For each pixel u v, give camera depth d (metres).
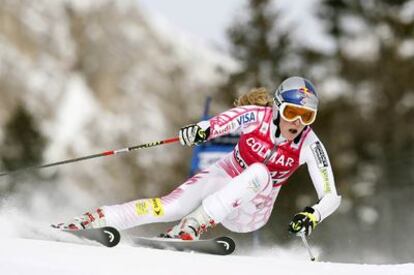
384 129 81.12
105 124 180.88
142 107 179.12
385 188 69.12
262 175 15.30
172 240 14.52
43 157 108.38
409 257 61.75
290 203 65.50
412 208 65.19
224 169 16.86
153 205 15.89
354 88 84.31
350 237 61.03
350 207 69.75
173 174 87.06
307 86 15.42
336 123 80.62
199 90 102.75
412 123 80.94
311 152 15.91
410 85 83.12
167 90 112.56
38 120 111.69
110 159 131.38
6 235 13.68
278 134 15.95
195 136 15.48
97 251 11.24
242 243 36.94
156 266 10.19
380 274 11.20
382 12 86.50
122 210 15.48
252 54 81.62
